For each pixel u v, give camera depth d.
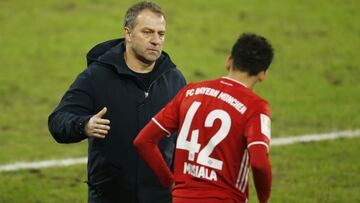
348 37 54.22
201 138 18.44
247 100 18.38
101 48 22.03
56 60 49.88
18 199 31.64
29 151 37.62
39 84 46.66
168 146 21.25
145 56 20.83
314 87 46.94
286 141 39.03
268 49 18.72
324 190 32.72
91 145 21.25
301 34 54.41
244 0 59.22
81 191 32.62
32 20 55.41
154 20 20.75
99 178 21.28
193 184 18.36
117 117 21.08
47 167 35.59
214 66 49.28
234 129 18.20
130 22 20.94
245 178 18.44
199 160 18.36
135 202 21.30
